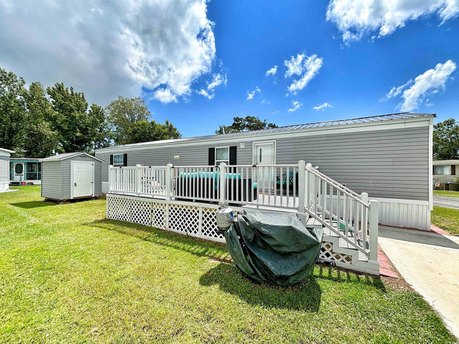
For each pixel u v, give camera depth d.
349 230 3.86
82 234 4.90
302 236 2.64
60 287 2.65
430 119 5.45
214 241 4.46
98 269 3.14
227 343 1.82
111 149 13.43
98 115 28.77
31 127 23.25
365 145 6.28
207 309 2.26
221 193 4.35
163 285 2.72
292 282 2.66
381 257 3.69
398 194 5.86
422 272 3.14
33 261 3.39
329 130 6.82
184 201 4.97
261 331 1.96
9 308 2.25
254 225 2.82
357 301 2.41
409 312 2.23
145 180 5.71
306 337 1.89
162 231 5.16
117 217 6.39
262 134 8.09
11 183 20.33
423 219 5.57
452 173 21.59
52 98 26.27
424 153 5.54
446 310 2.26
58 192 9.73
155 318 2.12
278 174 7.63
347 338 1.88
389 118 6.36
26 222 6.04
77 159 10.21
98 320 2.08
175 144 10.62
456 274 3.08
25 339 1.85
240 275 2.99
